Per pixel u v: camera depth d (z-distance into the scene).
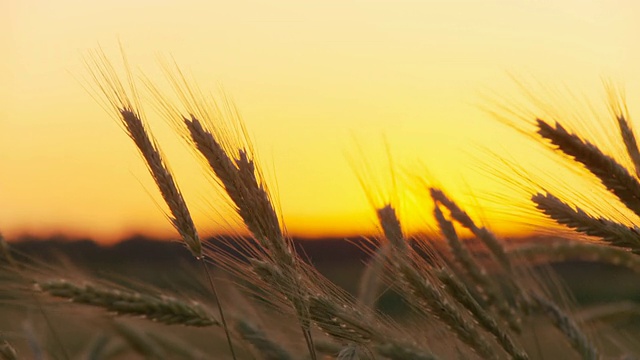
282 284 0.91
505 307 0.98
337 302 0.91
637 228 0.88
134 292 0.93
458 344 0.93
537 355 0.95
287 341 0.97
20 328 0.95
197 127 0.92
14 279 0.91
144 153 0.92
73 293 0.91
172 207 0.92
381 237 0.94
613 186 0.87
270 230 0.92
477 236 1.02
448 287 0.93
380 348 0.89
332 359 0.95
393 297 0.94
